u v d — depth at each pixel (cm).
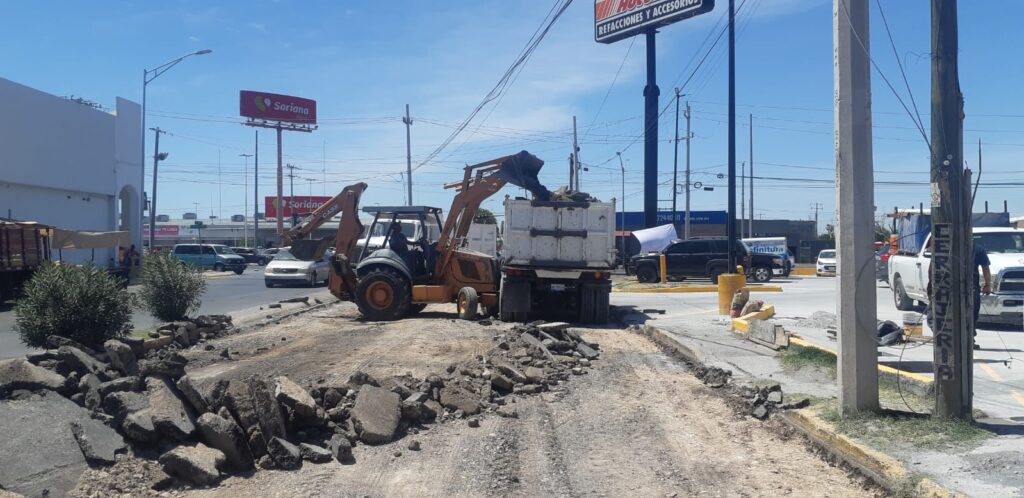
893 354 1116
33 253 2503
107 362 815
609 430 812
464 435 781
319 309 2128
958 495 544
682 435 795
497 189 1788
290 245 1875
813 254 6806
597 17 4062
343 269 1802
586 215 1741
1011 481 569
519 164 1778
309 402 740
